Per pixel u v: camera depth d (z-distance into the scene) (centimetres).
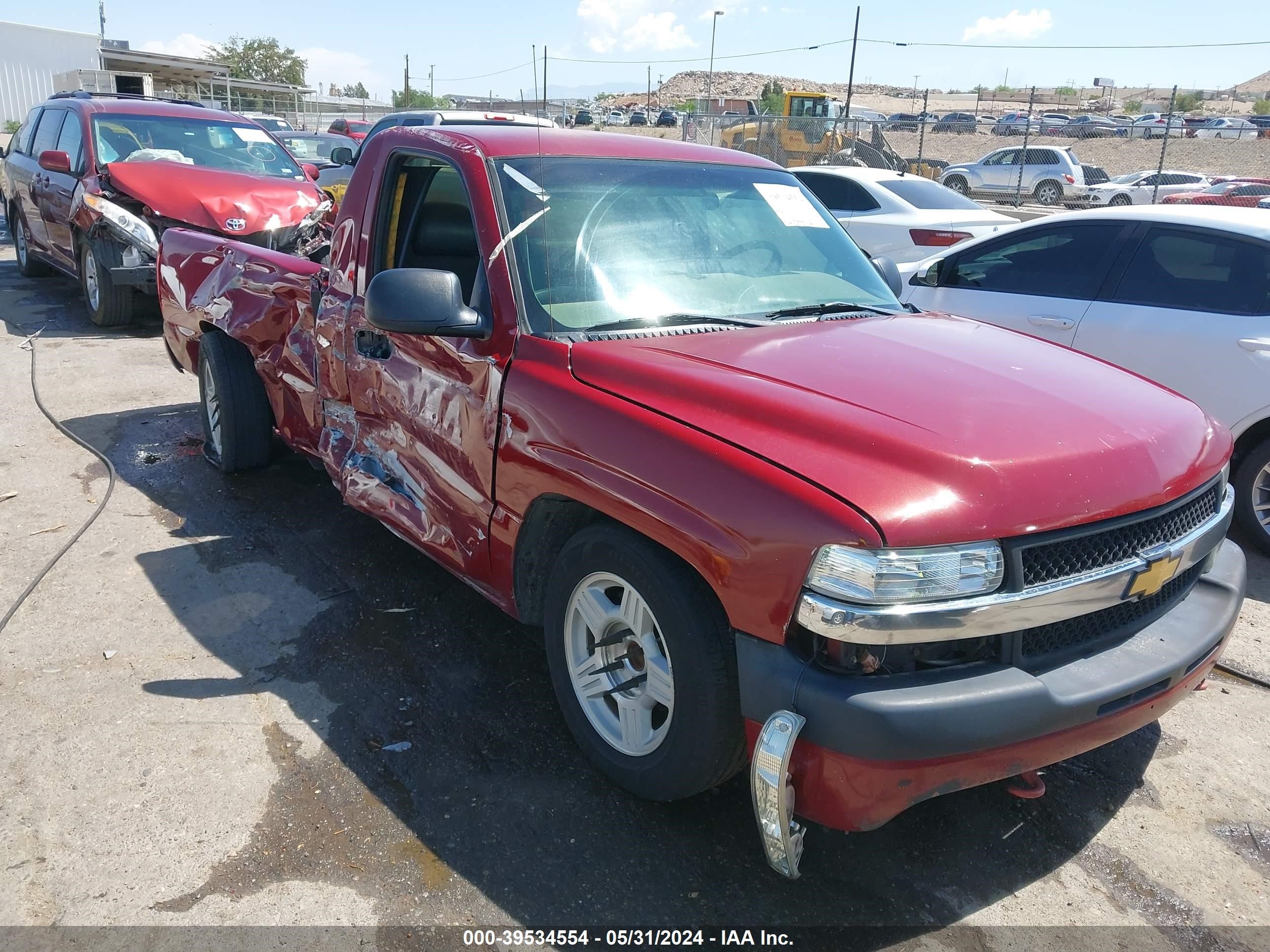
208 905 243
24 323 920
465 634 380
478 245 319
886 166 2195
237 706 327
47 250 1009
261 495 514
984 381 271
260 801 281
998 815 288
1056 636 240
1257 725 340
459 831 272
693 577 246
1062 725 228
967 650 229
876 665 219
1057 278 562
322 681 344
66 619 381
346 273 386
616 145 370
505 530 303
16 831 266
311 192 929
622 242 329
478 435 307
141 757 299
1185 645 255
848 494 218
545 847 267
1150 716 252
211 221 841
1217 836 282
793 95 3098
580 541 279
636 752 276
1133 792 301
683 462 243
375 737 313
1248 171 3572
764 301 338
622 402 266
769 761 218
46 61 3322
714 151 396
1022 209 2392
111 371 760
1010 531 219
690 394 259
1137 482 242
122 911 240
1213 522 271
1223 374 488
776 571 220
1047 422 248
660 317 314
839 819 224
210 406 539
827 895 254
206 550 447
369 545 456
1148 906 254
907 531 212
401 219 369
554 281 309
